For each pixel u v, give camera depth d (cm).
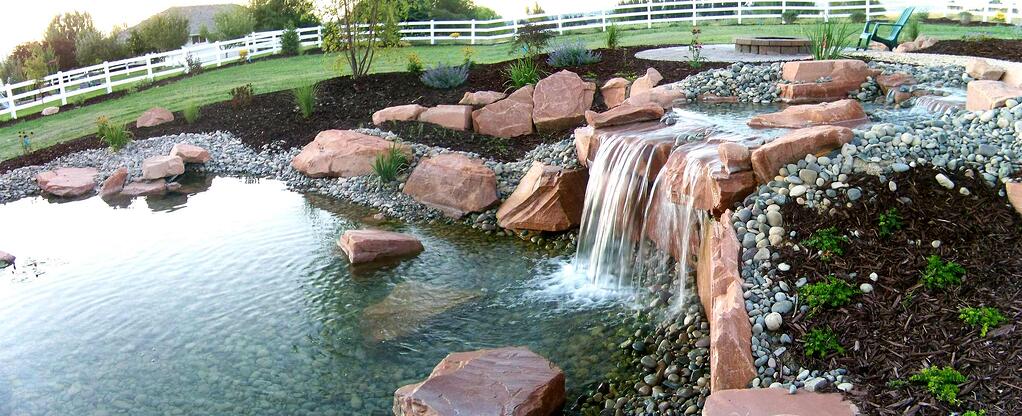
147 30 3688
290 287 880
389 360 692
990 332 504
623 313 759
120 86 2492
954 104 932
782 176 700
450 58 2320
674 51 1841
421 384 577
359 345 724
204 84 2292
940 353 498
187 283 909
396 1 1923
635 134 952
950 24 2445
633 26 2891
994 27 2247
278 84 2114
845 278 589
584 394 613
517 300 816
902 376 487
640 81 1424
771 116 936
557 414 586
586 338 709
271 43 2892
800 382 502
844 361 513
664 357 644
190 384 664
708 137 870
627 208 873
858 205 653
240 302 841
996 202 641
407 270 922
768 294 587
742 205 695
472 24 2759
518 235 1044
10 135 1906
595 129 1038
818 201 664
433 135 1448
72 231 1176
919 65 1257
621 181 884
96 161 1593
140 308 837
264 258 986
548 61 1762
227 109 1864
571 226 1020
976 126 762
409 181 1228
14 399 649
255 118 1762
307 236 1076
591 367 654
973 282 564
